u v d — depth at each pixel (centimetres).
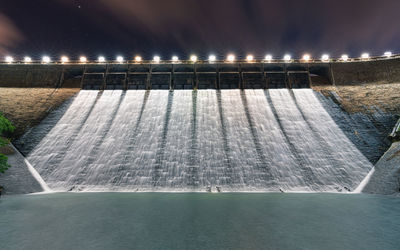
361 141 3009
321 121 3472
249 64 4734
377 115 3400
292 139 3152
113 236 967
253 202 1722
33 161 2769
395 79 4038
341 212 1392
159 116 3703
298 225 1124
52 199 1848
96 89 4678
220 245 866
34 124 3438
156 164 2755
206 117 3656
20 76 4547
